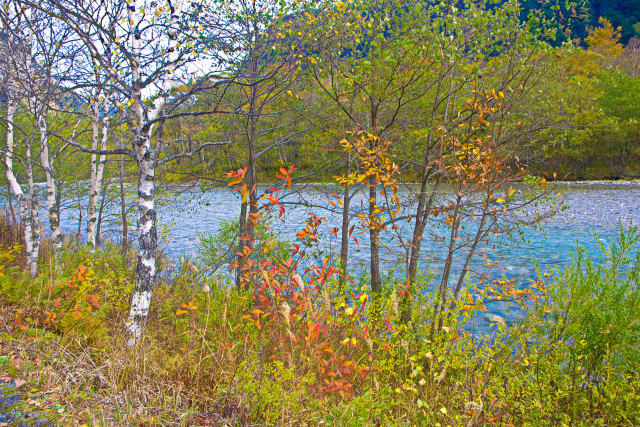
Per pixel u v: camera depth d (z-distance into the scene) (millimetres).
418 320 5871
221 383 4465
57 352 4746
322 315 4367
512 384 4488
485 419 4008
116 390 4109
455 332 5094
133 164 13070
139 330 5633
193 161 9516
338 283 5875
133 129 5895
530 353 4918
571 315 4934
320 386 4133
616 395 4164
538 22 5957
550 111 6805
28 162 9047
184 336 5840
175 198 10945
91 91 7156
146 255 5840
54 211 9586
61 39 6520
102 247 13883
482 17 6238
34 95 6180
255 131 8945
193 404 4027
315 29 6609
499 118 6309
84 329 5402
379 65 6410
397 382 4676
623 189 37281
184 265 9469
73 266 7758
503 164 6172
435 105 7207
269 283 4379
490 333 7680
